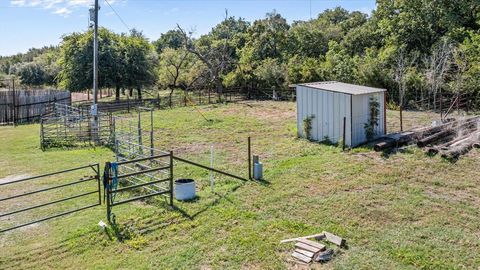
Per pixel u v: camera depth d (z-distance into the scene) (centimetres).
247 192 905
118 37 3709
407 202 816
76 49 3419
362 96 1378
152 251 644
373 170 1046
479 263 576
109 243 675
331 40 3919
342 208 794
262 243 654
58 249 658
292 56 3969
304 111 1528
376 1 3194
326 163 1137
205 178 1050
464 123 1453
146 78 3694
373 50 3000
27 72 5528
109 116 1842
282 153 1321
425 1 2809
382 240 654
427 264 577
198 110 2602
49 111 2716
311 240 652
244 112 2431
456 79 2242
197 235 694
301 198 857
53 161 1349
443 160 1101
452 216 744
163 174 1081
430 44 2833
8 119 2903
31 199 931
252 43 4284
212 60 3975
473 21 2719
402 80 2392
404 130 1600
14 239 703
